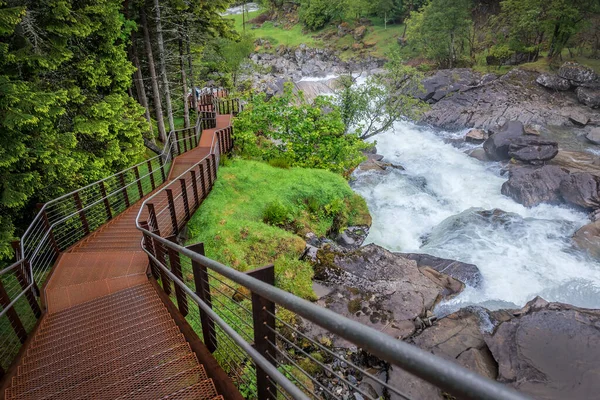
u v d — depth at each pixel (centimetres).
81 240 863
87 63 1189
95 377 337
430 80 3459
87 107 1176
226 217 1062
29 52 949
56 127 1073
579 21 3444
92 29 1168
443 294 948
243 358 532
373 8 5916
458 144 2533
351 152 1644
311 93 3819
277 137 1683
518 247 1285
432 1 4269
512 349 736
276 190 1263
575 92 3058
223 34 2203
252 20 7475
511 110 2909
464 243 1314
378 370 690
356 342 112
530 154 2003
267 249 944
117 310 544
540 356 716
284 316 757
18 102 812
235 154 1761
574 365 690
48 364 394
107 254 781
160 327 442
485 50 4216
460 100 3169
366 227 1283
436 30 4091
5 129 798
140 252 786
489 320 838
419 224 1491
